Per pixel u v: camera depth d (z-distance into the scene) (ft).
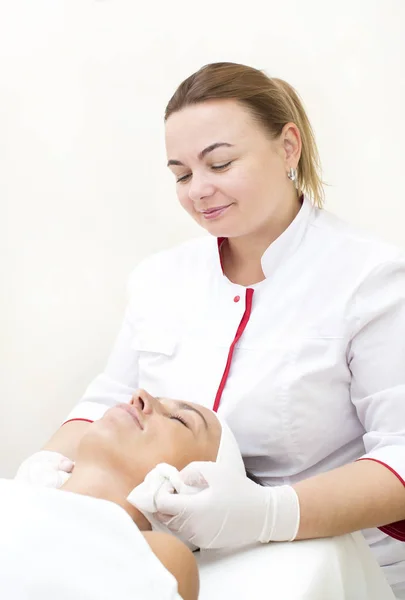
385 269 4.82
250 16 6.97
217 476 4.02
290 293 4.95
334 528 4.25
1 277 7.56
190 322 5.25
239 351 4.97
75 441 5.27
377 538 5.17
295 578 3.89
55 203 7.45
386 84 6.73
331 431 4.89
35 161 7.46
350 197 6.93
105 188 7.37
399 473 4.41
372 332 4.75
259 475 5.03
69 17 7.32
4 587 3.05
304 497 4.24
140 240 7.36
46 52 7.38
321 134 6.93
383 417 4.67
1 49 7.47
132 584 3.22
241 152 4.61
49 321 7.52
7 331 7.59
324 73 6.87
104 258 7.41
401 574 5.16
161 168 7.25
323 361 4.77
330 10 6.79
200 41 7.11
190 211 4.88
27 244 7.52
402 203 6.79
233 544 4.11
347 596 4.19
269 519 4.09
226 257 5.34
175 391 5.09
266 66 6.98
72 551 3.23
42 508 3.36
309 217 5.14
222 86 4.66
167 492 3.97
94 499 3.51
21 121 7.46
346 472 4.43
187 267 5.55
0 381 7.61
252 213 4.70
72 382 7.51
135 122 7.27
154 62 7.20
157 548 3.50
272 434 4.82
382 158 6.81
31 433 7.61
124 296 7.39
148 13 7.18
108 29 7.26
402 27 6.66
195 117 4.61
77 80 7.34
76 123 7.37
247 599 3.78
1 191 7.53
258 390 4.80
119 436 4.30
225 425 4.56
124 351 5.75
